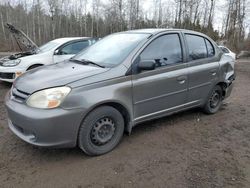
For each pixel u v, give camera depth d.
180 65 4.55
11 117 3.53
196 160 3.70
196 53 4.91
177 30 4.71
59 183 3.13
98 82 3.57
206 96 5.20
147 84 4.05
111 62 3.97
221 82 5.47
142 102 4.07
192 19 40.81
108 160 3.63
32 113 3.24
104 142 3.75
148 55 4.15
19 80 3.81
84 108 3.40
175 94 4.52
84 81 3.48
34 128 3.25
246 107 6.27
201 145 4.16
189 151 3.95
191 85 4.77
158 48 4.31
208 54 5.20
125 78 3.81
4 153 3.75
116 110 3.79
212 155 3.86
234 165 3.61
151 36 4.30
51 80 3.45
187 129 4.74
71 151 3.83
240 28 34.66
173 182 3.20
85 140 3.54
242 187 3.14
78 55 4.71
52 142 3.31
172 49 4.52
